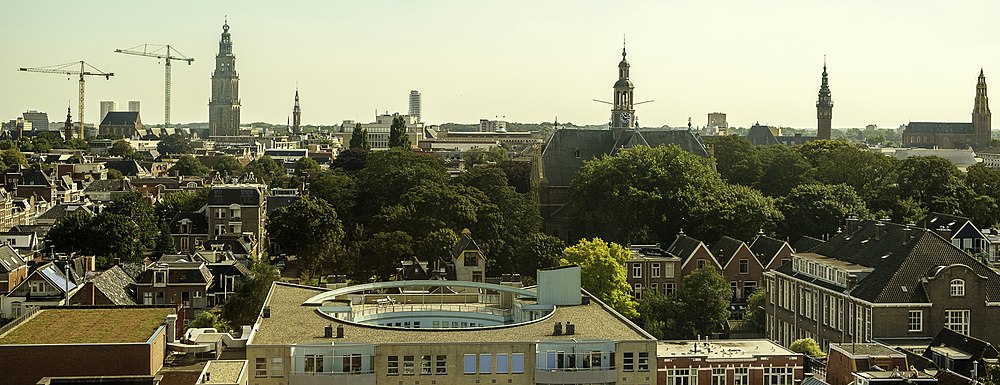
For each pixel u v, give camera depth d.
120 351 106.88
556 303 138.00
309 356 114.12
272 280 190.00
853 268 177.25
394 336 119.19
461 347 115.69
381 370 114.88
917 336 164.62
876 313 163.38
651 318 192.62
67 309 128.38
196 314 198.75
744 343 145.38
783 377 137.75
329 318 127.44
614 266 197.75
